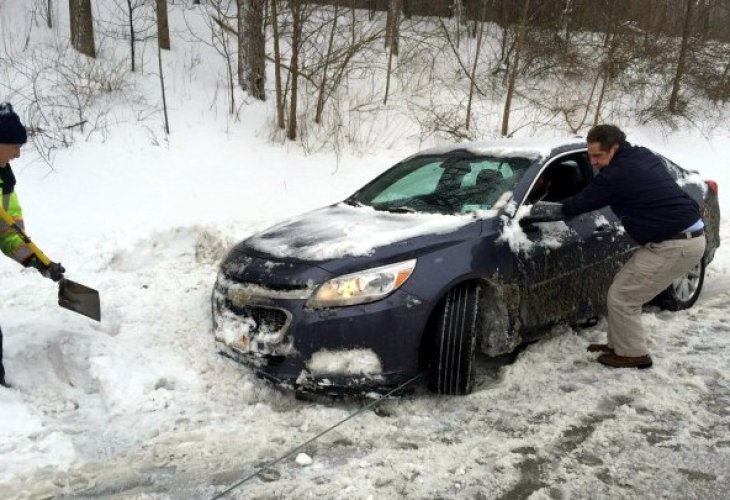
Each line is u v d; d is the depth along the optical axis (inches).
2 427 125.3
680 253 149.2
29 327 167.6
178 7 523.2
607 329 175.3
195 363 160.4
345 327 130.1
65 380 153.5
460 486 109.6
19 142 135.5
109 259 231.6
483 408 137.3
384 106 465.1
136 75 403.5
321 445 123.9
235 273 145.6
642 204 148.0
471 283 143.3
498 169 170.2
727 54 592.7
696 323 190.9
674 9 588.4
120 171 316.2
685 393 143.8
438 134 437.1
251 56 422.9
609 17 565.3
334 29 411.5
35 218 262.7
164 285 215.3
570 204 151.6
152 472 115.6
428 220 153.6
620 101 543.8
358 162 386.3
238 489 109.5
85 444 125.4
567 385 148.3
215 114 392.2
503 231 149.6
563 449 121.3
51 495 108.1
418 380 147.9
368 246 138.3
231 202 308.7
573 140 185.2
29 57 379.2
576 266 164.6
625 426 129.3
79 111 340.2
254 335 138.3
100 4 477.1
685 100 549.6
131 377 148.8
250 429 130.6
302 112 420.8
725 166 471.5
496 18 580.7
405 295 133.2
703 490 107.9
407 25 586.2
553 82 548.4
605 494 107.0
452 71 550.6
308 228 159.5
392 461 117.2
